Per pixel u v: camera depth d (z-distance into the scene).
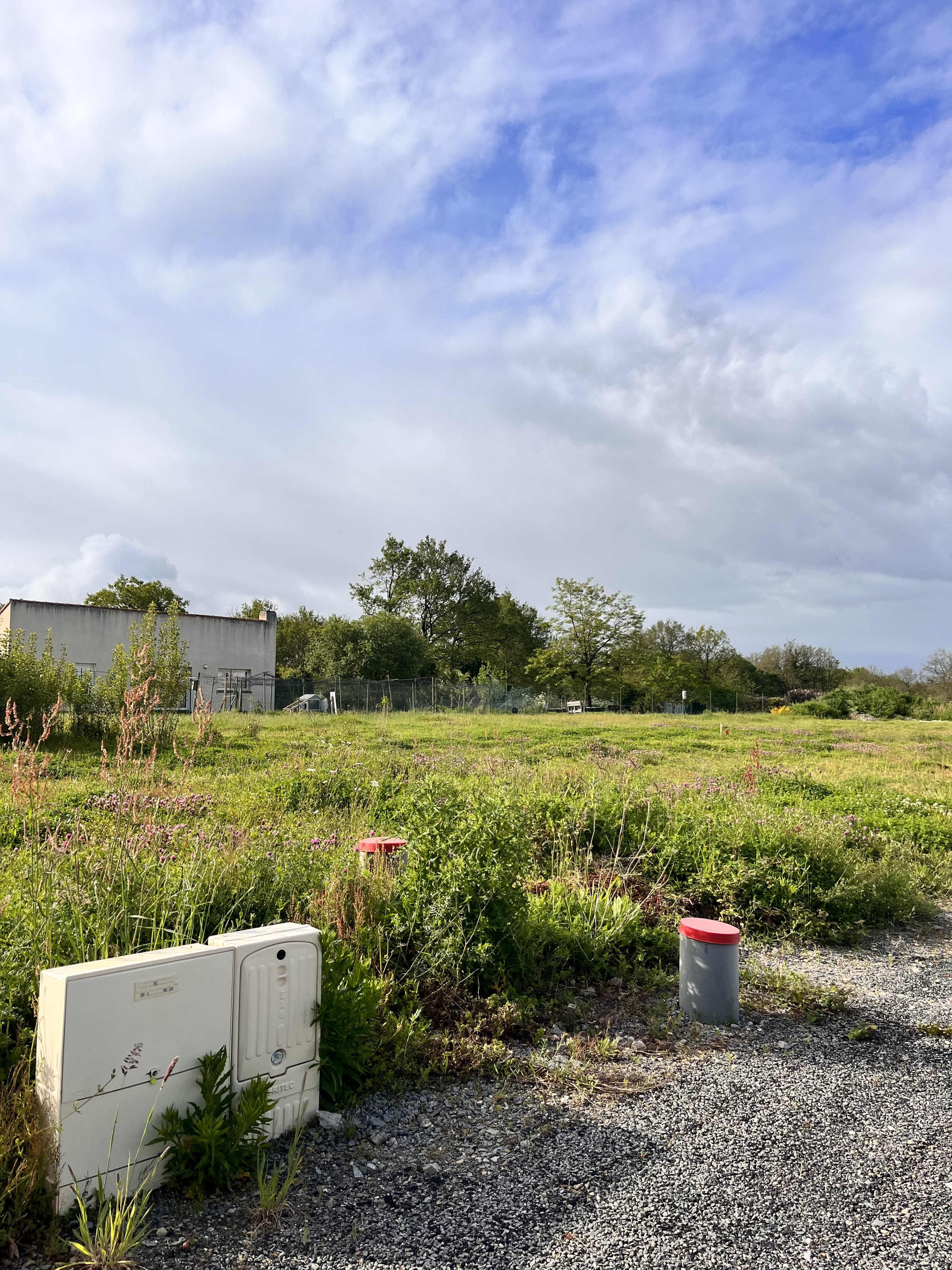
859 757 20.62
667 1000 4.92
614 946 5.41
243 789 9.34
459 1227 2.63
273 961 3.08
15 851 5.27
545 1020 4.48
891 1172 3.03
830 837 7.68
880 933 6.71
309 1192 2.78
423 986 4.46
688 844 7.30
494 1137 3.23
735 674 69.44
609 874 6.61
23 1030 3.12
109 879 4.09
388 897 4.98
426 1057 3.79
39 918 3.76
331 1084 3.37
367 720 25.34
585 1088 3.67
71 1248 2.41
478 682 41.97
